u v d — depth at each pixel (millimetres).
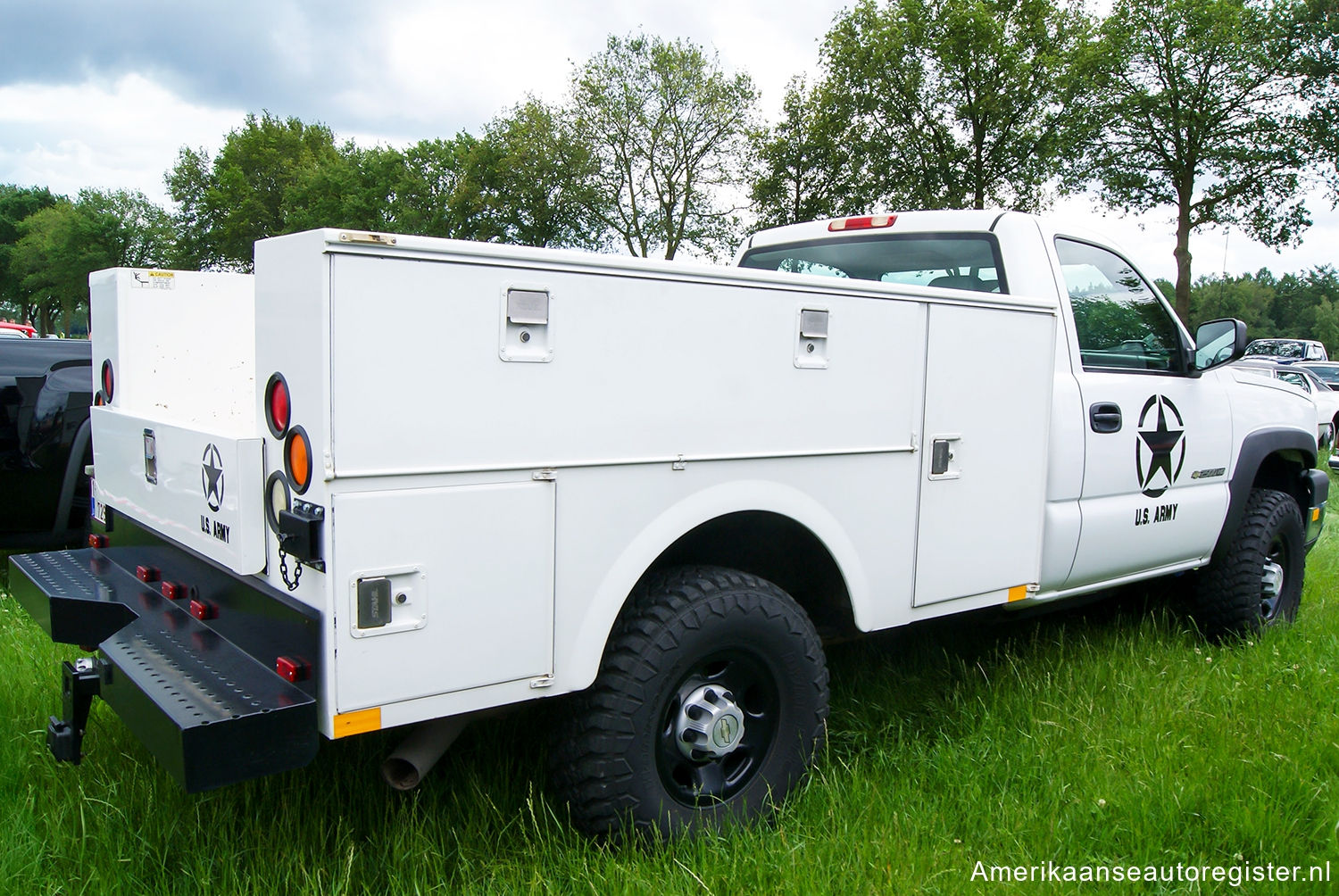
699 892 2234
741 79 34719
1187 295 29141
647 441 2299
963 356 3018
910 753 3059
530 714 2982
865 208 29031
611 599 2275
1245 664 4055
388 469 1916
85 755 2863
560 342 2127
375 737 2852
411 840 2406
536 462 2117
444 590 2012
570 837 2445
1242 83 28219
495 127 38906
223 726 1804
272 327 2002
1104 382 3691
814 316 2600
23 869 2270
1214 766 2984
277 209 52000
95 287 3186
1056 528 3461
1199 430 4164
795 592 3025
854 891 2277
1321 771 3025
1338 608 5289
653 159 35781
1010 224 3619
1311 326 99625
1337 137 27719
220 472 2182
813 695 2697
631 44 34656
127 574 2924
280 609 2033
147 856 2350
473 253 1981
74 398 4836
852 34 28547
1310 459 5039
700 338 2371
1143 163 29328
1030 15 27641
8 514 4703
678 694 2477
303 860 2299
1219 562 4457
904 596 2955
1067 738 3170
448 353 1971
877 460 2814
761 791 2623
